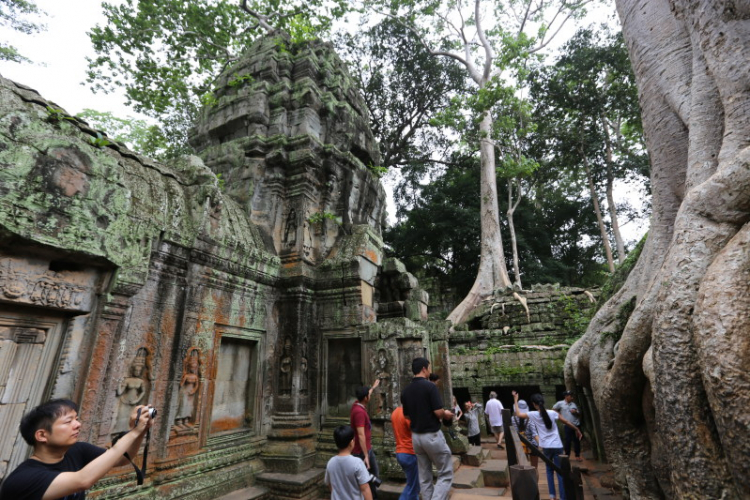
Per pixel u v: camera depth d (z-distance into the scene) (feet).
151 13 33.91
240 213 22.72
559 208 87.86
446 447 12.28
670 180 14.29
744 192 8.11
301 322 22.07
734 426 6.30
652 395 10.97
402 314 27.02
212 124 28.50
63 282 11.76
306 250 23.71
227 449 17.80
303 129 26.37
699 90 12.00
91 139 13.55
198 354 16.93
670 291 8.40
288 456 18.88
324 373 22.22
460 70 76.54
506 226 82.89
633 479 11.53
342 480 10.83
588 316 35.55
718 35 10.71
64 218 11.34
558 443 15.87
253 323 20.59
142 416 6.30
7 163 10.17
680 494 7.61
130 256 13.41
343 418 21.02
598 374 14.96
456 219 77.56
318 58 30.99
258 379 20.52
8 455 10.52
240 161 25.38
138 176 15.57
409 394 12.95
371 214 31.63
